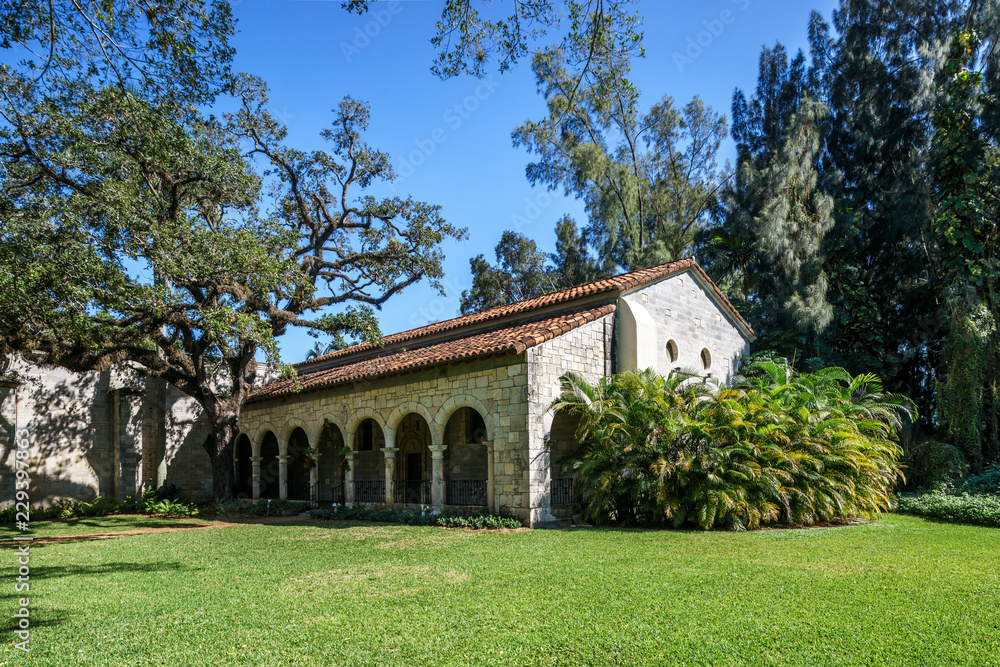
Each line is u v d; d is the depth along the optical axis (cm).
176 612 681
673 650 525
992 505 1522
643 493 1372
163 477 2458
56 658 533
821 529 1304
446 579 823
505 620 620
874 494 1530
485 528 1426
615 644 542
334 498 2292
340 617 645
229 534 1446
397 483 2097
